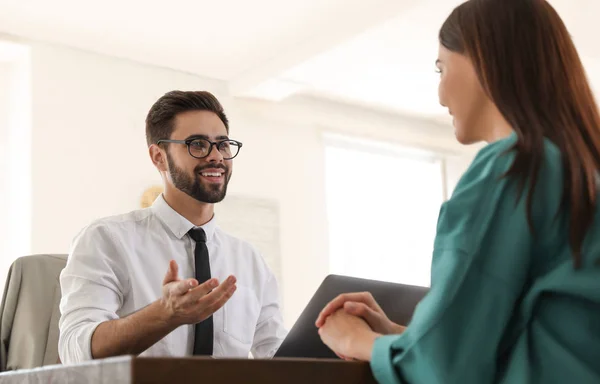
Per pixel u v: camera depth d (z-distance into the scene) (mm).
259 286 2428
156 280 2211
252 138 5672
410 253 6598
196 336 2139
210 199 2277
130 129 5066
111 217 2268
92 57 5008
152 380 880
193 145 2271
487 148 1087
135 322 1754
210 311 1601
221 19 4750
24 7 4477
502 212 1018
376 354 1029
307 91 5949
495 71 1106
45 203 4633
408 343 984
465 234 1009
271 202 5660
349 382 1038
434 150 6852
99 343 1812
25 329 2691
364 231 6355
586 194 1009
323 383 1015
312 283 5770
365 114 6379
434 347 958
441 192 6906
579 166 1021
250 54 5262
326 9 4676
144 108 5164
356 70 5520
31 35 4789
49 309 2734
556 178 1016
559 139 1046
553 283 981
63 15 4598
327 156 6273
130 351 1772
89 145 4871
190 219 2328
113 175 4918
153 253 2242
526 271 1006
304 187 5891
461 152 7004
